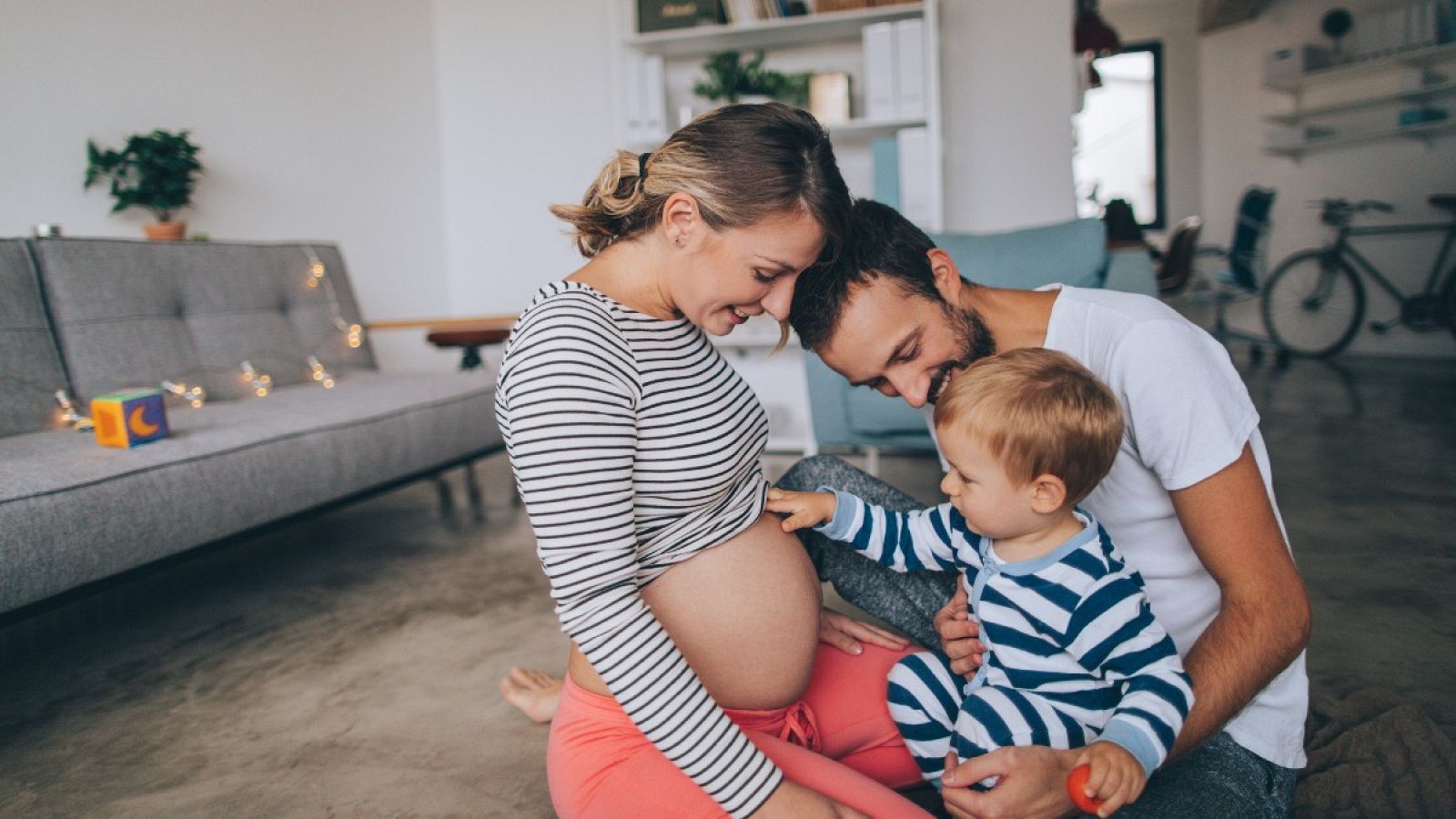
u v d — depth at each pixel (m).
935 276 0.92
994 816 0.76
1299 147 6.32
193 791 1.33
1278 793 0.86
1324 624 1.79
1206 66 6.89
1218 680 0.78
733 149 0.77
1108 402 0.82
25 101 2.84
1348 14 5.98
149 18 3.23
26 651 1.87
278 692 1.66
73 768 1.40
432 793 1.32
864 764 1.06
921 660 1.04
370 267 4.31
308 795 1.32
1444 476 2.87
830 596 2.03
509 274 4.80
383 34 4.36
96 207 3.06
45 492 1.50
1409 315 5.63
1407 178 5.90
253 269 2.92
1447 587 1.96
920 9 3.63
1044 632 0.88
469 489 3.18
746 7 3.85
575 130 4.58
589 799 0.86
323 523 2.86
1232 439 0.80
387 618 2.02
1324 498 2.70
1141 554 0.93
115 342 2.44
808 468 1.22
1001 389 0.85
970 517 0.90
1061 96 3.95
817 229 0.79
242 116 3.62
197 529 1.78
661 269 0.83
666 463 0.83
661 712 0.75
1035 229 2.47
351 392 2.57
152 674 1.74
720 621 0.90
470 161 4.76
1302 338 6.12
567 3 4.50
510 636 1.89
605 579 0.75
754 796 0.77
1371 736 1.14
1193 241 5.35
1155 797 0.79
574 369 0.74
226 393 2.69
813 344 0.96
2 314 2.22
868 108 3.76
